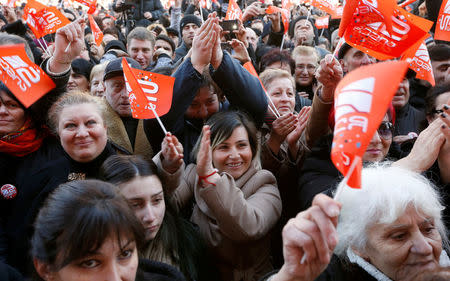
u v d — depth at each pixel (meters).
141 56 4.63
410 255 1.28
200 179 1.88
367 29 1.76
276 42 5.05
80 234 1.08
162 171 1.94
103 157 2.05
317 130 2.43
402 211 1.28
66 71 2.21
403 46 1.72
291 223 0.94
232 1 3.91
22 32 4.40
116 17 9.08
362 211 1.32
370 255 1.34
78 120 1.98
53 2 9.45
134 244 1.18
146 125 2.34
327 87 2.28
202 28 2.25
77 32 2.19
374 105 0.84
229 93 2.40
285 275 0.97
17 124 2.14
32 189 1.96
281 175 2.47
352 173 0.85
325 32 6.83
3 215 2.03
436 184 1.77
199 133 2.61
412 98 3.51
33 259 1.17
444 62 3.27
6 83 1.93
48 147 2.22
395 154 2.48
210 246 2.05
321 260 0.90
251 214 1.92
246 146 2.21
